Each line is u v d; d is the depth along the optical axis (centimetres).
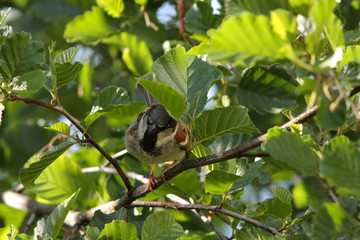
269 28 438
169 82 700
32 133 1302
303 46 491
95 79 1341
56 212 689
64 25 1379
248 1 593
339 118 524
